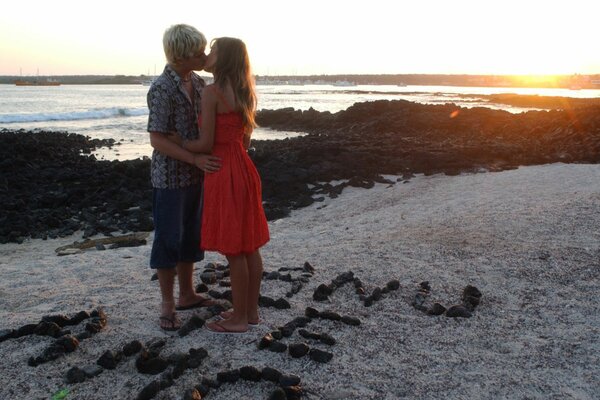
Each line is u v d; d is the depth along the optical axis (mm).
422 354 4051
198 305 4914
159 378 3693
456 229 7129
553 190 9758
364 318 4688
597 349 4070
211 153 4117
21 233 10578
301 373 3793
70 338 4090
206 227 4152
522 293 5129
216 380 3666
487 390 3576
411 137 26906
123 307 5031
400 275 5660
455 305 4777
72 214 12266
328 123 37906
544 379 3693
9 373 3791
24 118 42688
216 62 3984
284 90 170500
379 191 12742
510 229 6906
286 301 4906
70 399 3500
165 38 4035
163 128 4129
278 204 12297
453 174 13906
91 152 24125
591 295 5016
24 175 16172
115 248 9148
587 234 6543
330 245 7273
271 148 21344
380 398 3492
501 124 29250
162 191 4270
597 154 15867
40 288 6039
